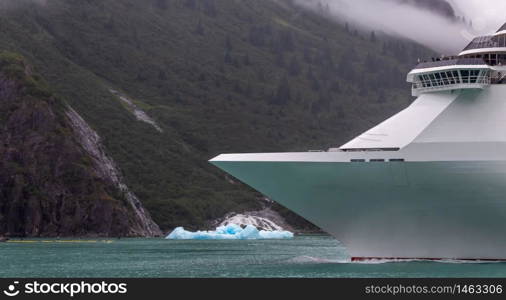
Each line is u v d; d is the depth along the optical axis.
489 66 67.75
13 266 90.06
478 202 65.50
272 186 70.00
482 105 67.00
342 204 68.94
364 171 66.69
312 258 97.25
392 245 69.88
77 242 174.25
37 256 112.75
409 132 67.19
